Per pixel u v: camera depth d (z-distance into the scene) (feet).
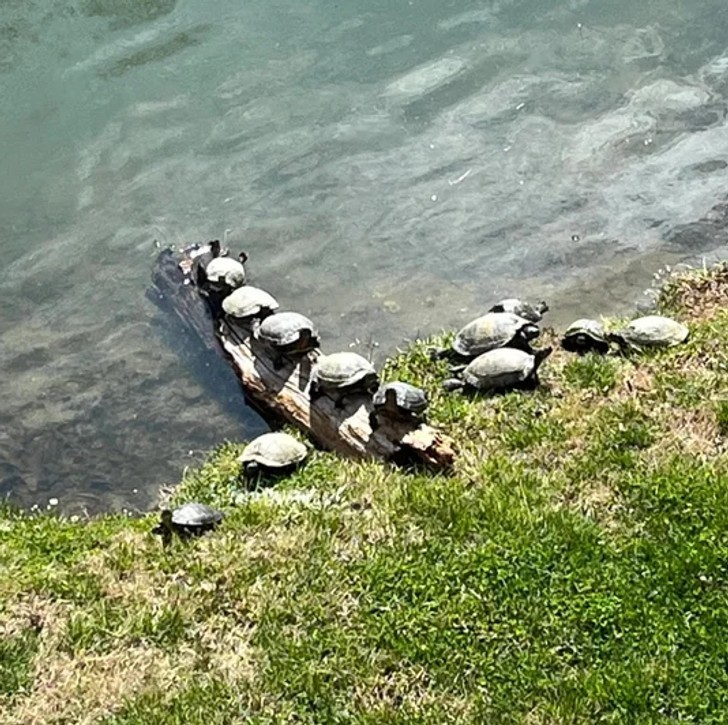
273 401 30.01
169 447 30.32
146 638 21.27
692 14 49.70
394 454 26.11
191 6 52.90
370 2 52.31
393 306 34.99
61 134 44.65
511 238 37.70
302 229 38.68
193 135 44.11
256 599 21.84
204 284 33.78
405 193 40.22
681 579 20.94
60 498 29.01
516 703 19.10
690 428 25.82
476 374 28.78
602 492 23.95
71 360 33.71
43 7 53.16
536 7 51.11
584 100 44.57
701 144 41.47
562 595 20.97
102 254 38.09
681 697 18.79
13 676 20.54
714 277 33.96
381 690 19.70
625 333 29.89
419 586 21.49
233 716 19.39
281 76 47.44
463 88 45.88
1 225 39.88
